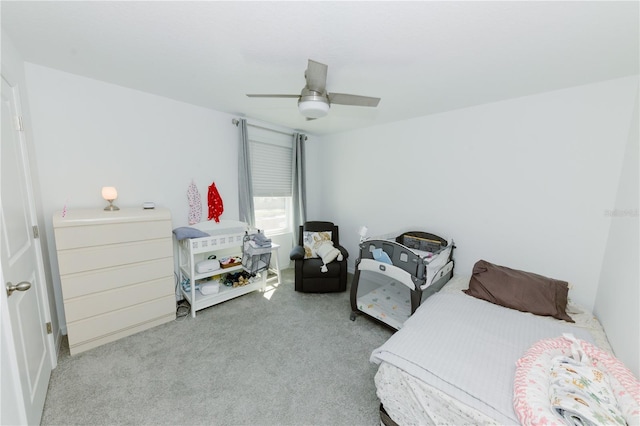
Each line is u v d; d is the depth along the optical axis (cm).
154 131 256
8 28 143
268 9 125
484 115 255
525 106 232
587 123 204
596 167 202
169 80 218
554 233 224
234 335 228
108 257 204
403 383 127
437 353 137
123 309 216
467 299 207
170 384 170
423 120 301
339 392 167
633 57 160
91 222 194
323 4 121
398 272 226
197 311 268
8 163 135
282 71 197
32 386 135
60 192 210
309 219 433
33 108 193
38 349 153
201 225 294
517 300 194
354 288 255
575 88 207
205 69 195
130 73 205
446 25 134
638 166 162
